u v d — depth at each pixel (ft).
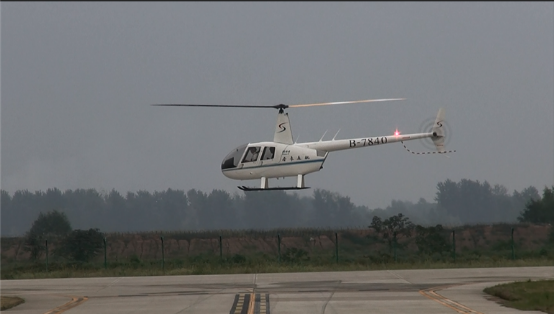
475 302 329.52
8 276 606.14
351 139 464.24
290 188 453.58
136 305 343.26
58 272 623.77
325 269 586.86
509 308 305.12
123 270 624.18
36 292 437.17
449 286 415.64
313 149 455.63
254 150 457.68
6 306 344.49
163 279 522.47
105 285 480.64
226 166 464.65
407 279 470.39
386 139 471.62
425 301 335.26
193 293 400.47
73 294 418.31
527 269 547.08
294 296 368.89
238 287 433.89
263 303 337.11
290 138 458.09
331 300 345.92
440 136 481.46
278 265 640.58
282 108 456.86
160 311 314.55
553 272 510.58
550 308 294.66
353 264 639.76
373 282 451.12
